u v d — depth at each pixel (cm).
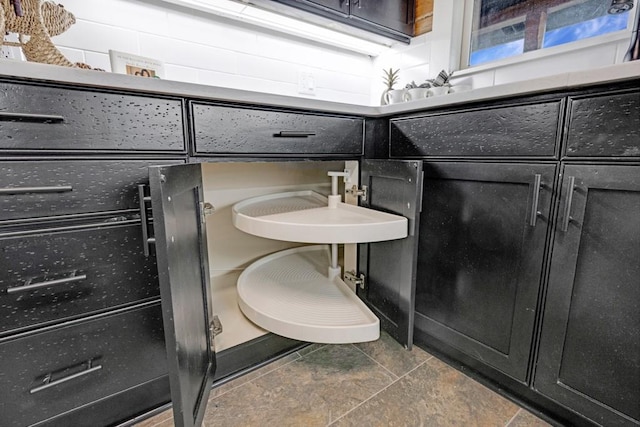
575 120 72
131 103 74
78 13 111
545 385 84
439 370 108
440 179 102
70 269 72
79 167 70
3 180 63
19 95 62
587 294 74
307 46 162
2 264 65
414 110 105
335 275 139
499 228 89
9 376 68
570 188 74
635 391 70
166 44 127
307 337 99
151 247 80
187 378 69
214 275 161
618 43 108
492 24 143
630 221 67
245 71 146
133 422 86
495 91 83
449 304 105
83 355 76
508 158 85
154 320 84
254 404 94
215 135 86
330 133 108
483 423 86
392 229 96
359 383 102
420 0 159
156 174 57
